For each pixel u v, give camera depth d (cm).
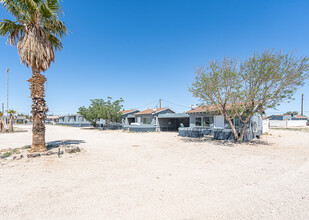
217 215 359
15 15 926
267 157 902
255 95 1285
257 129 1798
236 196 448
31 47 894
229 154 977
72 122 5156
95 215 358
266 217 352
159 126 2881
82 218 347
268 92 1270
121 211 374
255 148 1167
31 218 348
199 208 388
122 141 1550
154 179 573
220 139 1616
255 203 411
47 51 959
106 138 1794
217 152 1033
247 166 732
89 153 973
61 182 540
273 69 1203
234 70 1373
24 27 952
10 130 2530
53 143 1329
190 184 530
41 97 962
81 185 518
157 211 375
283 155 951
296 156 927
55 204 404
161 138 1802
